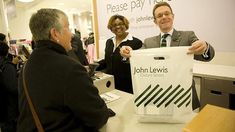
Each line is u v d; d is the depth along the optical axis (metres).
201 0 2.01
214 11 1.96
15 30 7.83
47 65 0.93
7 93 2.07
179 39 1.58
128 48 1.14
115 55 2.10
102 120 0.98
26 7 8.11
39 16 0.97
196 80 2.15
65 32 1.03
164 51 0.99
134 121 1.12
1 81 2.04
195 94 1.40
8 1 5.21
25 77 0.98
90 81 0.97
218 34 1.98
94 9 3.09
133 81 1.05
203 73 2.06
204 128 0.78
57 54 0.97
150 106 1.03
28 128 0.95
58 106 0.90
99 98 0.99
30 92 0.94
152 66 1.00
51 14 0.98
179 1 2.16
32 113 0.92
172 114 1.01
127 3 2.61
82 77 0.93
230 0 1.84
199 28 2.08
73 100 0.89
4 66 2.07
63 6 9.43
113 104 1.39
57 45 0.99
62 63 0.92
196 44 1.00
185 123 1.02
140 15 2.51
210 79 2.03
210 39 2.04
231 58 2.04
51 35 0.98
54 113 0.90
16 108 2.12
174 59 0.98
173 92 0.99
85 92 0.91
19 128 1.01
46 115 0.90
